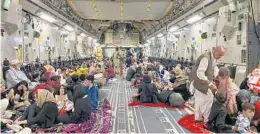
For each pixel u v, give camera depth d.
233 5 9.36
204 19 13.41
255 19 7.93
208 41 12.73
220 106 5.52
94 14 16.62
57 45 17.56
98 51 36.69
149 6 14.21
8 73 7.94
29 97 7.12
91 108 6.69
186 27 17.38
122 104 8.66
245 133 4.97
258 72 6.68
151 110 7.76
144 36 36.44
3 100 5.94
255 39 7.92
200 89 6.11
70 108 6.30
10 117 5.91
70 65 16.52
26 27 11.22
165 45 24.25
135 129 5.86
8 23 8.87
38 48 13.23
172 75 10.78
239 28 9.15
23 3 10.10
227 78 5.93
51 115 5.73
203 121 6.23
